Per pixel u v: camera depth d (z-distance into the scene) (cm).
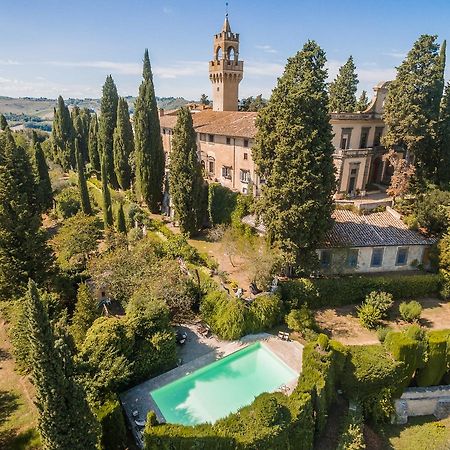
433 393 2773
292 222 3256
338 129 4938
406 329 2870
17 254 3078
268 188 3416
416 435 2589
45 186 6150
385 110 4612
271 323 3138
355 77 6756
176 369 2642
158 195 5688
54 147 9550
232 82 7294
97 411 2023
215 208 5009
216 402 2378
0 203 3067
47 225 6044
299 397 2248
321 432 2447
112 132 7100
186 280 3309
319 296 3381
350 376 2639
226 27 6919
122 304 3225
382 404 2666
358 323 3253
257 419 2050
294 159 3216
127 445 2103
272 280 3275
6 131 4716
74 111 10362
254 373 2639
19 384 2525
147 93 5381
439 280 3619
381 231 3838
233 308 3011
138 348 2567
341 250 3653
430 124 4297
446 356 2781
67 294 3269
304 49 3250
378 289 3491
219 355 2797
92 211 6088
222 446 1950
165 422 2116
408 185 4466
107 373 2212
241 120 5778
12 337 2603
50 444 1565
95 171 8362
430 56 4191
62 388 1499
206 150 6116
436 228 3866
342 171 4938
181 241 4069
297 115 3189
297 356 2797
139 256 3534
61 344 1536
